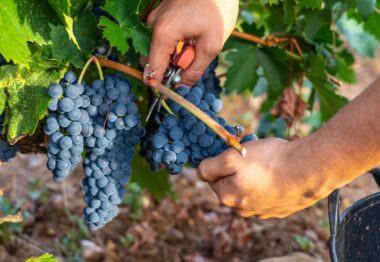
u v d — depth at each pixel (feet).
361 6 4.08
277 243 6.91
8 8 3.16
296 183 3.12
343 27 5.79
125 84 3.28
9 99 3.25
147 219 6.97
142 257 6.43
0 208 5.87
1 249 5.80
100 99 3.23
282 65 4.38
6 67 3.23
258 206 3.27
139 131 3.40
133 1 3.34
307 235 7.11
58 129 3.22
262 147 3.19
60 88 3.15
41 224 6.49
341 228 3.40
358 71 12.48
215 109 3.36
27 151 3.79
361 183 8.76
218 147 3.31
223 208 7.48
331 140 3.02
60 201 6.84
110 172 3.40
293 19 4.14
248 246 6.86
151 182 4.63
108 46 3.43
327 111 4.36
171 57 3.38
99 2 3.48
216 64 4.00
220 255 6.68
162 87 3.21
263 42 4.31
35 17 3.23
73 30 3.33
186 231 6.98
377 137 2.94
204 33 3.31
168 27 3.28
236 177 3.19
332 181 3.09
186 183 7.92
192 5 3.31
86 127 3.21
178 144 3.28
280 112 4.44
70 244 6.19
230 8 3.37
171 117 3.29
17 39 3.17
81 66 3.30
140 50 3.32
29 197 6.90
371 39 6.00
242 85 4.37
